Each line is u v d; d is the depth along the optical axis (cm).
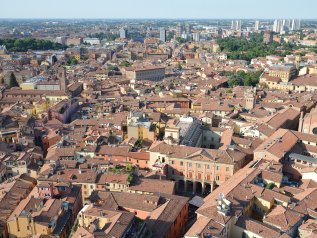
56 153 18938
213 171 17212
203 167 17362
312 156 18588
